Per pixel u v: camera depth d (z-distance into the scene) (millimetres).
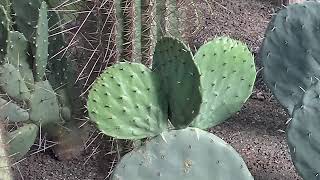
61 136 2287
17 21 2250
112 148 2145
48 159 2334
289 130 1591
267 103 2680
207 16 3201
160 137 1547
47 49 2176
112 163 2154
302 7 1854
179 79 1567
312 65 1866
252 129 2537
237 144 2453
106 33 2088
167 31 2174
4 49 2168
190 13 2439
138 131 1631
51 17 2184
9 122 2168
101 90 1588
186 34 2398
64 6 2217
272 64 1899
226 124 2551
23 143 2166
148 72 1608
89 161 2285
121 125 1615
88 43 2162
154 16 2090
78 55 2246
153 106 1620
